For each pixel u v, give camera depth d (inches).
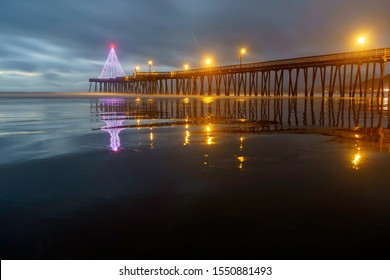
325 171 165.5
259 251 87.4
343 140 272.4
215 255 85.8
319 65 1344.7
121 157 203.3
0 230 99.5
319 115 525.0
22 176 158.7
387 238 92.7
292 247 89.0
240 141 269.0
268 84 1628.9
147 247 89.8
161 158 200.4
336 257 84.1
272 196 127.4
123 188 138.9
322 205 117.3
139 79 2797.7
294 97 1498.5
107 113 611.2
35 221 105.8
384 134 308.8
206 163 185.8
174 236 95.3
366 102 987.9
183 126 388.5
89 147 239.3
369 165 178.2
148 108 778.2
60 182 148.4
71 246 90.7
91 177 156.3
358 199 123.0
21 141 265.7
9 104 1006.4
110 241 93.1
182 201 123.0
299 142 262.2
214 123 423.2
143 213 111.7
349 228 98.8
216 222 104.2
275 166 177.3
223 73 1823.3
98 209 115.6
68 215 110.3
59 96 2030.0
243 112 613.0
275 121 440.5
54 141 267.0
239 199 124.6
